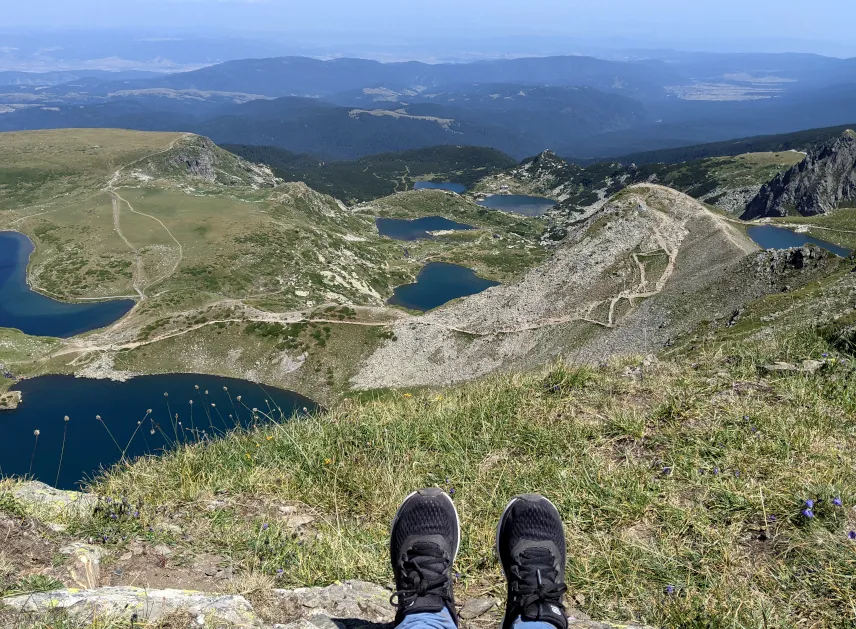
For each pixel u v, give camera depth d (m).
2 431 87.38
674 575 4.11
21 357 116.81
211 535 5.17
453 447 6.64
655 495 5.00
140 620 3.39
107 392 105.44
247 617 3.61
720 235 127.25
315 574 4.63
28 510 4.95
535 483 5.58
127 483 6.43
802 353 8.14
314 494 6.05
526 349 110.75
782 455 5.27
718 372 7.73
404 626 2.98
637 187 158.62
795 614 3.59
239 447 7.18
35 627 3.17
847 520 4.25
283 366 116.81
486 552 4.75
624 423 6.36
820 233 172.88
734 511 4.68
